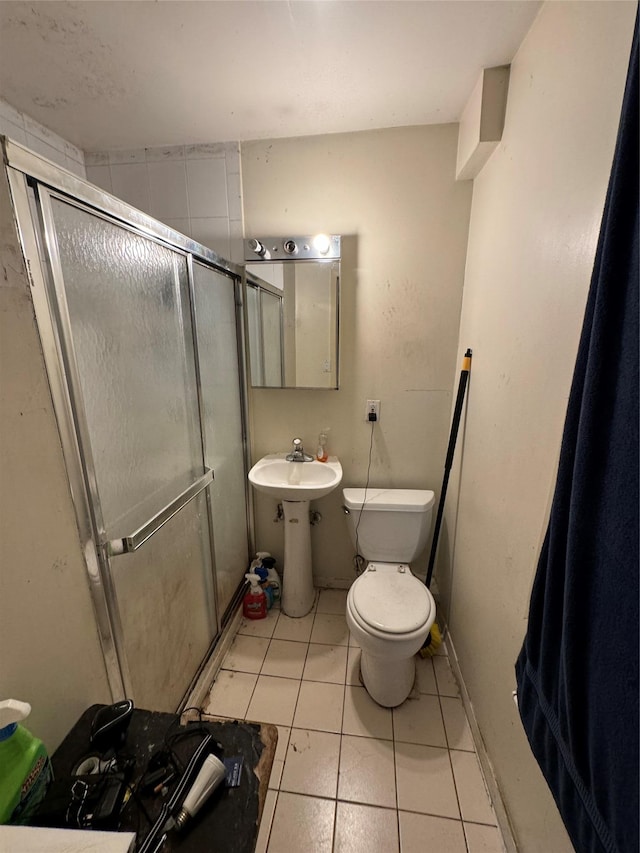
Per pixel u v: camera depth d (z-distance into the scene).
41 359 0.70
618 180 0.48
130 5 0.93
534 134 0.96
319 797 1.16
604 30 0.66
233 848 0.55
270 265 1.73
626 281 0.48
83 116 1.43
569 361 0.77
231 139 1.62
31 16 0.96
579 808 0.56
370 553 1.80
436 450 1.87
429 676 1.60
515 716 1.01
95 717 0.71
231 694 1.50
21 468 0.66
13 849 0.44
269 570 2.02
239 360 1.85
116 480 0.96
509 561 1.05
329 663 1.65
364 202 1.63
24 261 0.66
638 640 0.45
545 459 0.86
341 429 1.91
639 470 0.45
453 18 0.97
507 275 1.13
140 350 1.07
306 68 1.17
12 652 0.65
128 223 0.97
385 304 1.73
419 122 1.51
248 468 2.00
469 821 1.10
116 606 0.94
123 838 0.45
